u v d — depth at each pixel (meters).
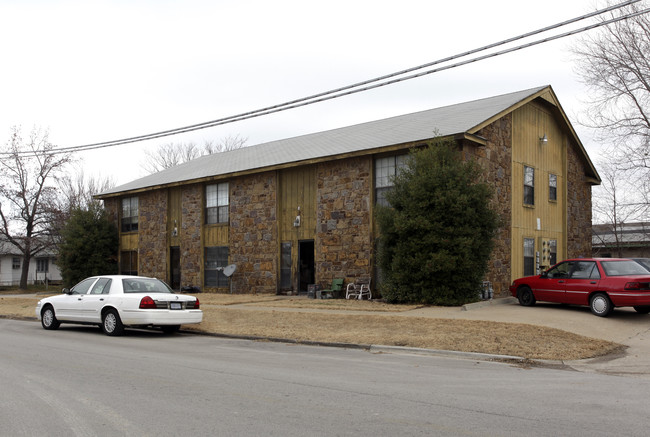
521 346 11.02
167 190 28.30
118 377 8.21
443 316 14.56
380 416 6.04
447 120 20.78
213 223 26.16
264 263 23.70
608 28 22.38
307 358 10.28
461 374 8.70
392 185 19.67
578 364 9.83
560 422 5.84
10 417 6.04
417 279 17.14
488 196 17.27
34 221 38.94
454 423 5.77
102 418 5.97
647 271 14.61
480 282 17.23
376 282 19.95
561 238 24.41
